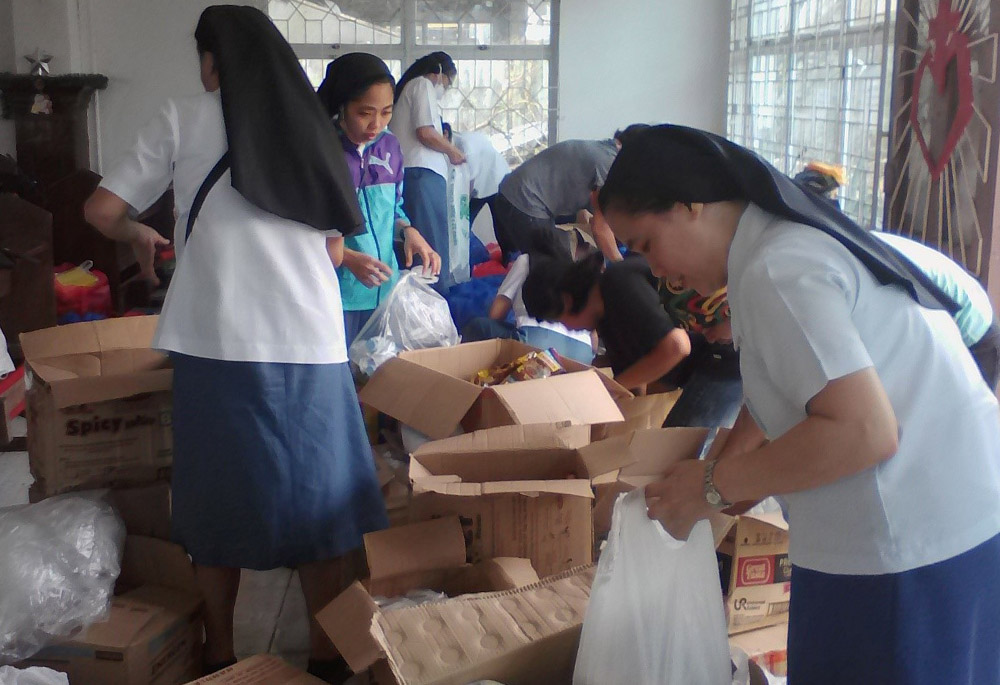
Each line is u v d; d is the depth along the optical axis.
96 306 5.24
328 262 1.98
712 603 1.47
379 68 2.77
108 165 6.68
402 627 1.57
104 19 6.50
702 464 1.29
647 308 2.37
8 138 6.30
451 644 1.54
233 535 1.93
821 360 1.10
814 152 4.73
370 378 2.57
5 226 4.26
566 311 2.50
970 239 2.66
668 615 1.45
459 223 5.25
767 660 1.95
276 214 1.85
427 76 5.07
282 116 1.85
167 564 2.10
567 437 2.16
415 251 3.42
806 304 1.12
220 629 2.07
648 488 1.36
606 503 2.12
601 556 1.48
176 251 1.95
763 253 1.16
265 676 1.69
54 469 2.18
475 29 6.77
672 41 6.74
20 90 6.16
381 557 1.91
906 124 3.04
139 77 6.59
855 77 4.12
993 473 1.24
